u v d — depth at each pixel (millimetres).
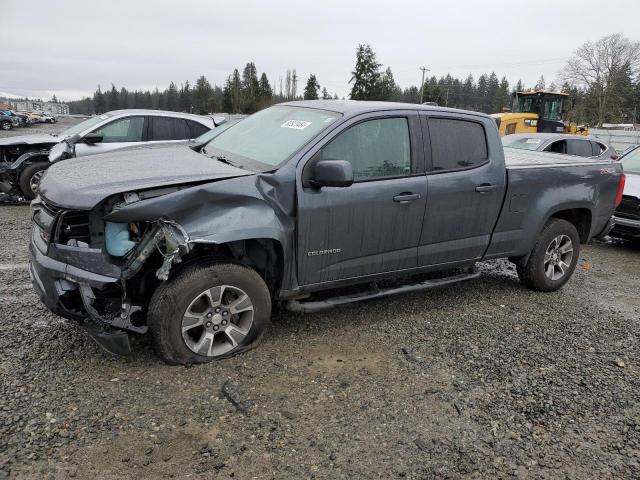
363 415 3260
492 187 4855
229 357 3807
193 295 3520
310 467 2779
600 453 3059
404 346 4223
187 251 3363
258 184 3684
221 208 3525
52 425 2941
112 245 3355
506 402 3504
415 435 3105
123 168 3801
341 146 4059
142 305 3652
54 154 8719
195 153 4496
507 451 3021
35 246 3623
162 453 2803
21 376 3396
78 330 4070
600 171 5812
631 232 7996
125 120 9148
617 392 3713
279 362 3826
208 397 3326
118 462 2713
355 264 4242
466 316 4949
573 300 5617
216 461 2771
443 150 4594
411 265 4594
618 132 27391
